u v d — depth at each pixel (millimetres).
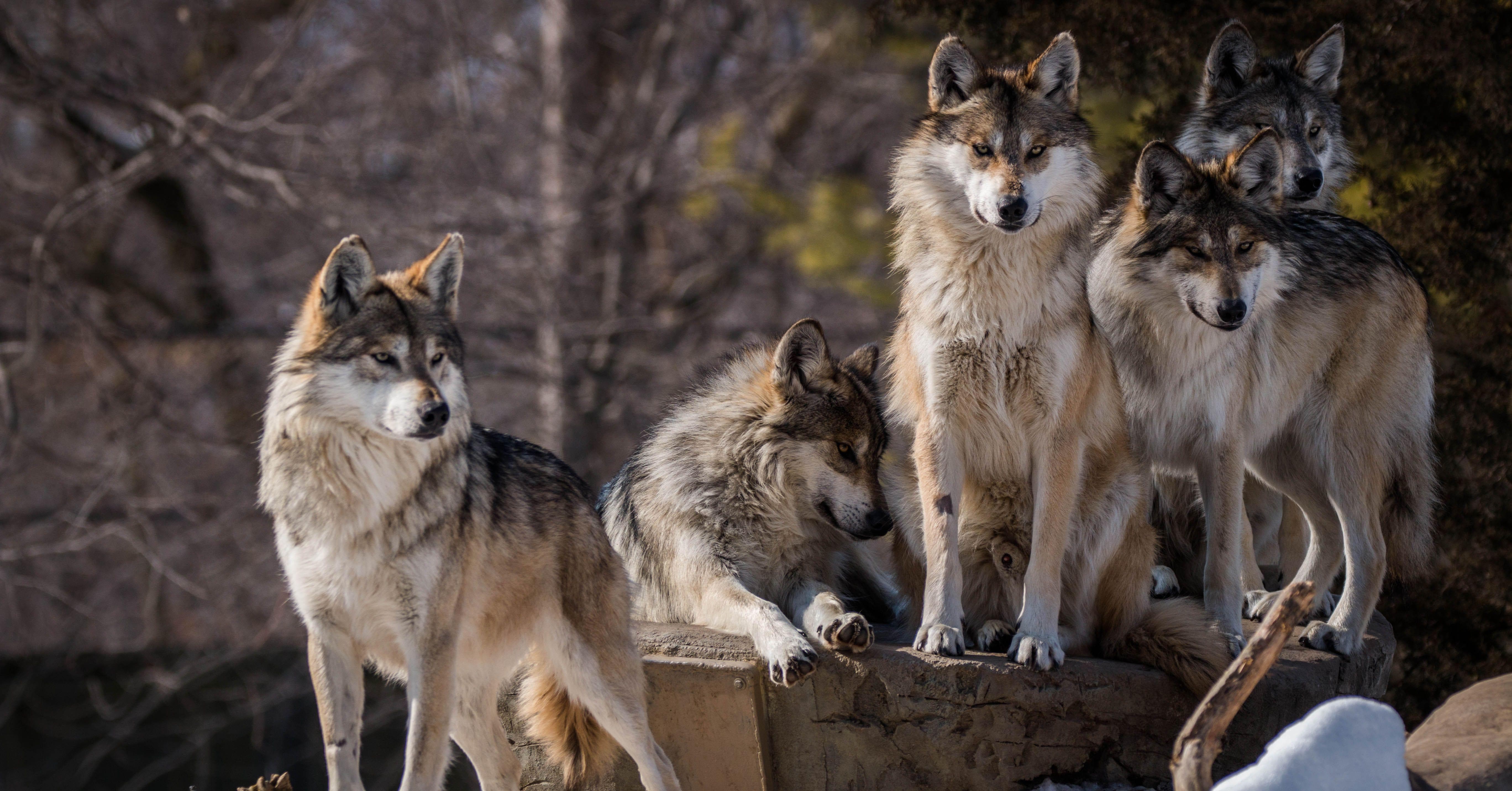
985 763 10406
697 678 10711
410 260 30031
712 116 37219
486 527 9633
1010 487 11320
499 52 33938
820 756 10734
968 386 10891
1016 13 17750
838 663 10602
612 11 37938
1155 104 18172
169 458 31078
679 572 11836
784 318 37812
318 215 28438
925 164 11156
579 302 32531
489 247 30609
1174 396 11531
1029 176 10398
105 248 36000
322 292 9109
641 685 10438
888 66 38000
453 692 9297
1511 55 15711
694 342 34906
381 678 27656
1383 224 16906
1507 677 8289
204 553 30672
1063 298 10711
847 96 40812
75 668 28219
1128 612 11227
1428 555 12664
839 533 12578
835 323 36500
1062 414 10719
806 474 11875
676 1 36375
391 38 31938
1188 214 11242
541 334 30953
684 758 10914
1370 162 17781
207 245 36625
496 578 9758
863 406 12000
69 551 28781
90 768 28047
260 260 37125
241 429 33062
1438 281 16547
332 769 9086
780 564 12141
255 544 29391
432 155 30062
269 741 28406
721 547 11836
